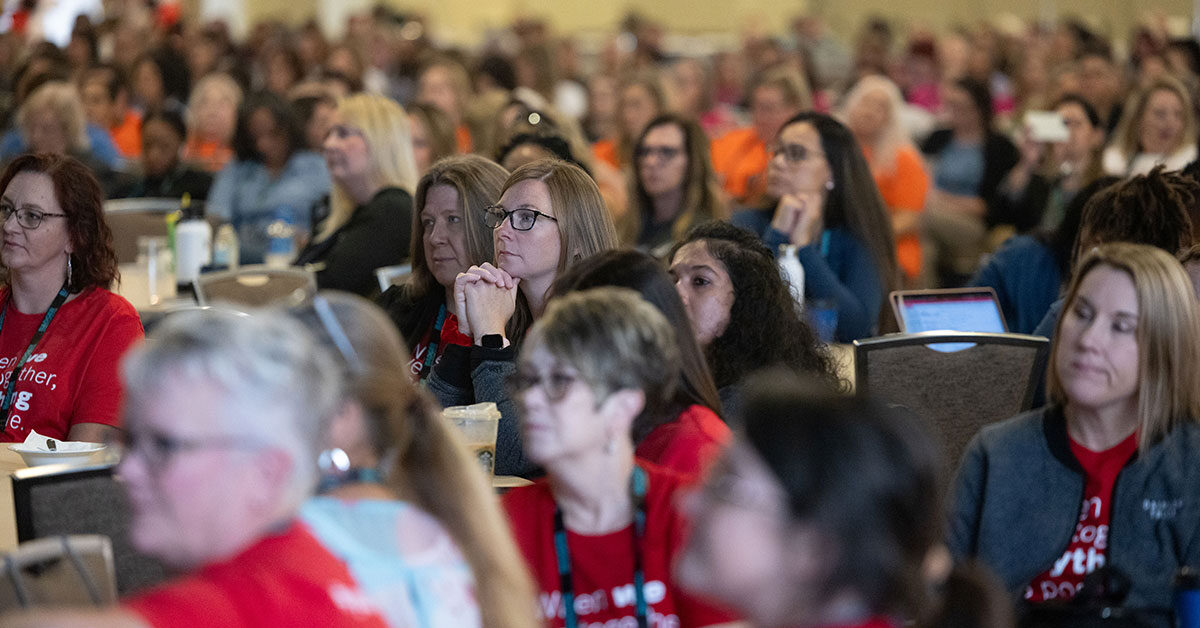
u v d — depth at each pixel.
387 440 3.46
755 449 2.69
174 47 24.34
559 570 4.17
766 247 6.22
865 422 2.69
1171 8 29.70
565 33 34.47
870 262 9.49
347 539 3.17
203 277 9.35
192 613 2.68
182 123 15.70
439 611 3.19
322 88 15.14
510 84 19.52
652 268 4.93
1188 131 13.67
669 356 4.09
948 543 5.21
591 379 3.96
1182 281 4.96
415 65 24.25
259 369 2.88
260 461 2.87
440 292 7.55
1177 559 4.96
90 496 4.52
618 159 15.70
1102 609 4.66
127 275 11.62
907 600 2.69
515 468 6.02
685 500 2.88
